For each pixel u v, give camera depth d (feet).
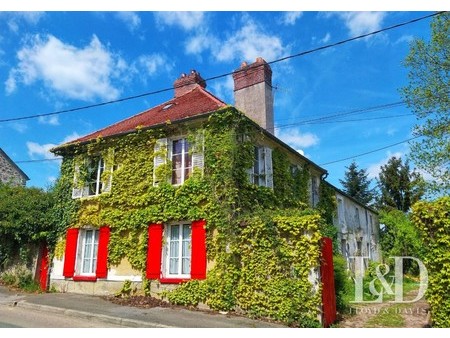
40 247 48.34
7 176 82.12
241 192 37.93
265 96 51.90
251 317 32.09
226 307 33.91
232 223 35.42
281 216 33.65
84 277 43.34
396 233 85.35
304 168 55.57
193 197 38.45
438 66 50.11
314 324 29.48
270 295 31.96
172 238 39.96
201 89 54.39
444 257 25.77
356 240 78.59
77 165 47.98
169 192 40.01
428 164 48.96
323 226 33.96
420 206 27.12
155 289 38.60
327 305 30.91
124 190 43.42
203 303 35.37
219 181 37.42
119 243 41.98
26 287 46.21
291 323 30.19
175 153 42.32
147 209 40.98
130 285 40.16
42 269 47.32
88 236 45.98
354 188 141.59
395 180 125.49
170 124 41.55
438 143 48.49
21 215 47.50
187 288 36.40
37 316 31.78
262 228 33.60
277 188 46.52
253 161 41.32
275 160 47.29
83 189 46.93
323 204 61.62
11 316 31.30
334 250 55.83
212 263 36.14
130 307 34.86
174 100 55.77
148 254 39.65
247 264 33.88
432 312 26.08
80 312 32.55
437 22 49.57
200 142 39.63
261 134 43.78
